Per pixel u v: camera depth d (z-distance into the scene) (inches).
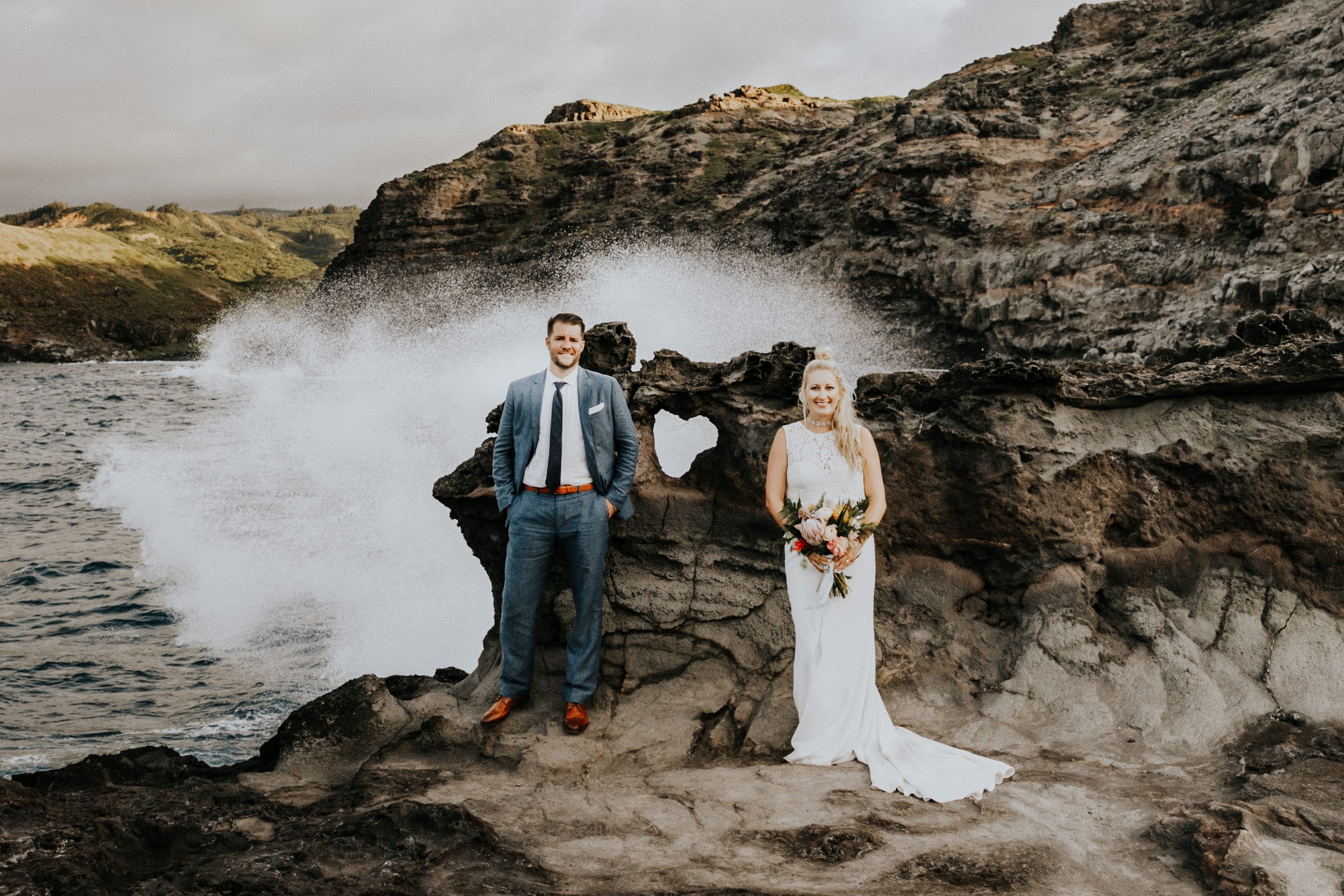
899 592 174.4
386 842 116.0
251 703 376.8
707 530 177.9
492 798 132.7
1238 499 164.6
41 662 426.9
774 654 165.6
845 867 108.9
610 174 4461.1
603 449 154.5
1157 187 2005.4
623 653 170.9
